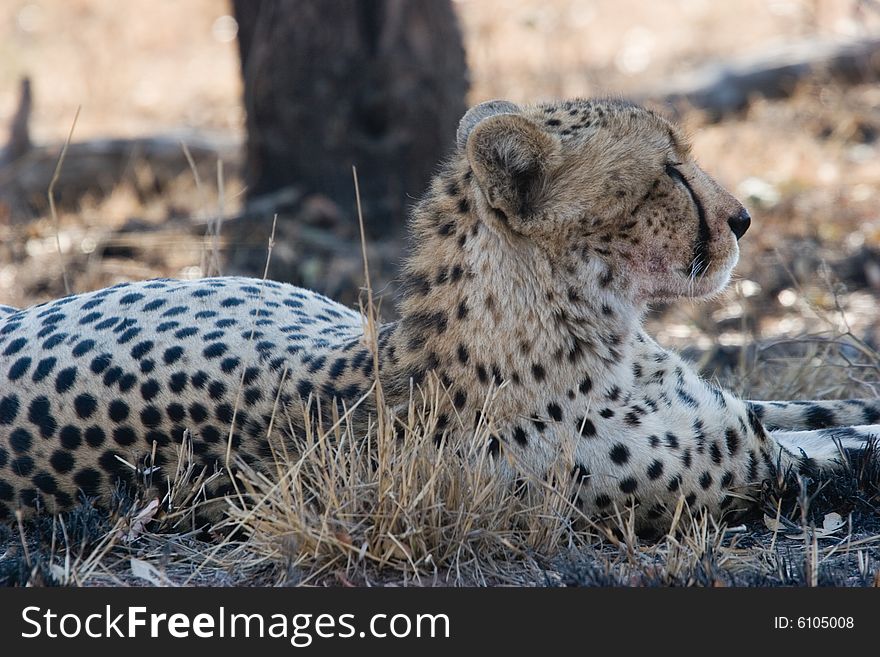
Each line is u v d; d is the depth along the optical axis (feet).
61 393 26.48
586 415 25.43
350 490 23.80
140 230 54.65
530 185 25.61
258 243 51.62
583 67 80.18
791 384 35.24
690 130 33.88
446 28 53.88
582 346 25.61
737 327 44.47
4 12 110.22
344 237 52.60
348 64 52.90
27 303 47.83
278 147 53.98
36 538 26.40
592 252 25.76
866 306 45.70
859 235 52.31
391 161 53.47
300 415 25.52
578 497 25.36
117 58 95.50
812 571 22.80
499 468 24.79
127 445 25.99
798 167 61.21
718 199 26.53
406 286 26.30
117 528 24.85
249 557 24.53
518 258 25.32
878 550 25.03
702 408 26.53
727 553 24.38
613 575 22.99
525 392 25.14
